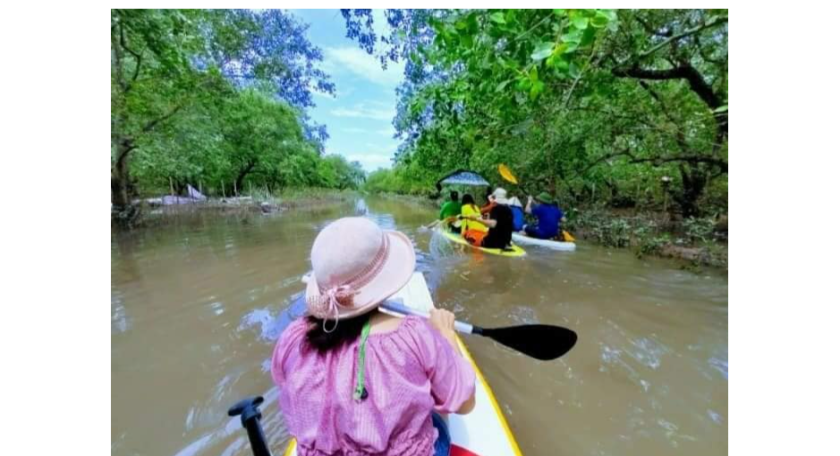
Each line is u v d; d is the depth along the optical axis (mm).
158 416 1955
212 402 2084
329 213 14258
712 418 1922
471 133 6598
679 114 6031
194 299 3676
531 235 6645
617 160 7965
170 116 9914
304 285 4148
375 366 840
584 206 9438
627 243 6246
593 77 4363
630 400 2092
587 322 3096
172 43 6969
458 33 2855
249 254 5762
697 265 4816
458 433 1473
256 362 2500
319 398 824
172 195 15953
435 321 1226
